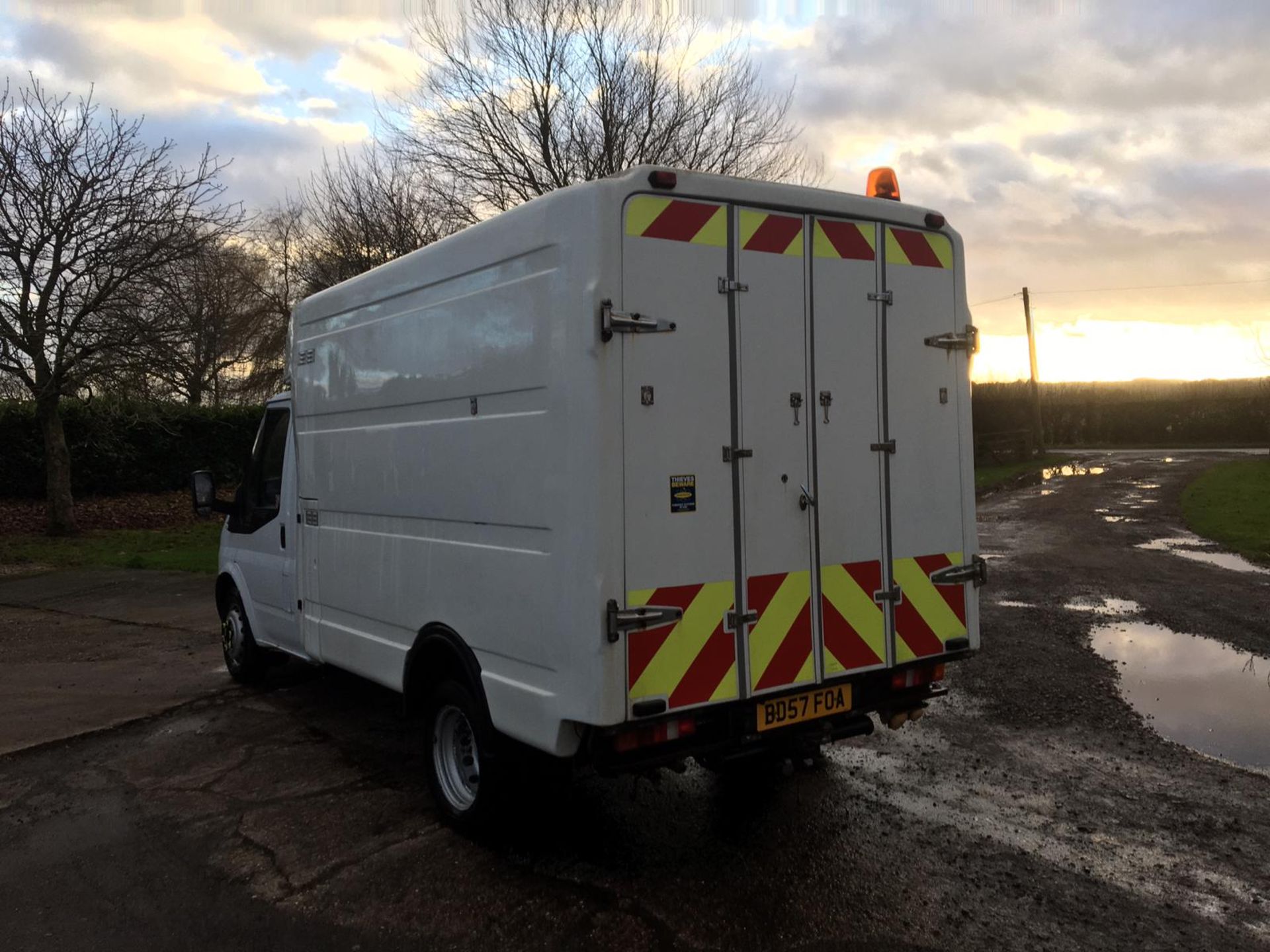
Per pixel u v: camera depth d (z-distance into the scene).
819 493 3.90
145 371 16.94
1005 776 4.88
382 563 4.80
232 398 28.42
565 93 17.80
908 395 4.20
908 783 4.81
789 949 3.26
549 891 3.72
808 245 3.88
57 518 17.50
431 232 19.09
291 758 5.42
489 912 3.57
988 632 8.10
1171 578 10.61
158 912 3.65
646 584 3.43
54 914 3.65
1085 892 3.64
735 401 3.67
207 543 16.67
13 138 15.22
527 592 3.67
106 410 19.16
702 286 3.58
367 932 3.45
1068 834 4.17
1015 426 39.97
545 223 3.55
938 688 4.39
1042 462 37.09
